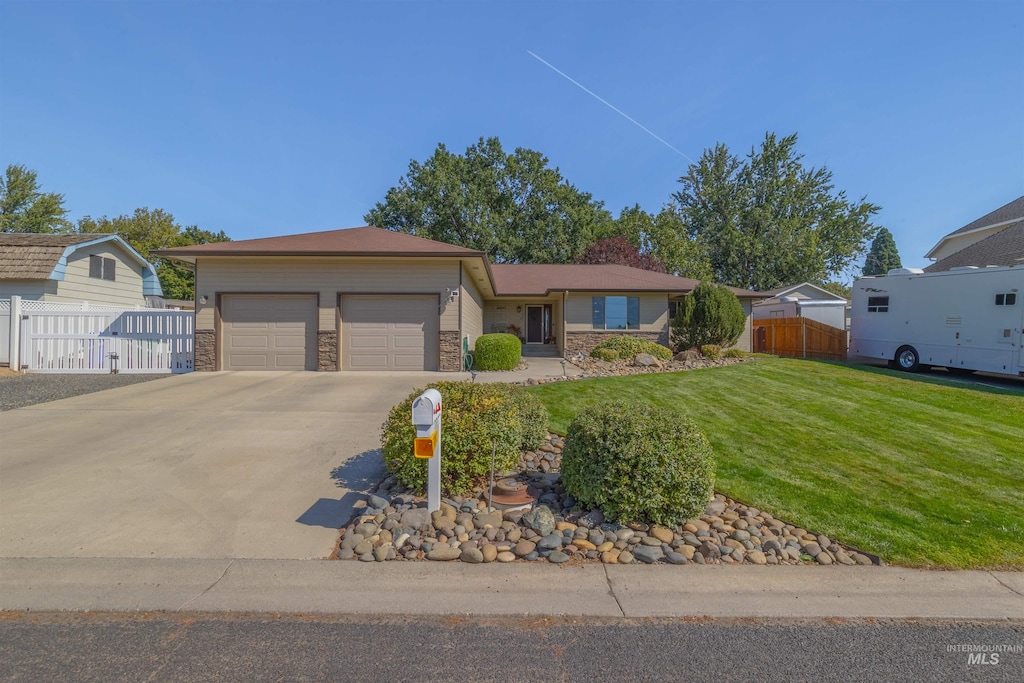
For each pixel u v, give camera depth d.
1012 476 5.36
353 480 5.02
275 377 11.62
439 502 4.11
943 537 3.98
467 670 2.41
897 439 6.66
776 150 36.66
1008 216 19.70
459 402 4.91
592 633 2.74
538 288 20.58
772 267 35.25
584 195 35.06
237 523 4.07
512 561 3.57
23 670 2.38
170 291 36.34
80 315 12.79
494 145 34.09
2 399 8.68
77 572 3.30
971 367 12.46
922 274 13.66
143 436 6.46
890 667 2.49
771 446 6.28
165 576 3.28
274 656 2.50
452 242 33.06
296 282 12.85
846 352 16.62
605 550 3.69
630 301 19.72
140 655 2.50
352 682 2.31
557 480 4.94
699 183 38.78
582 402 8.59
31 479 4.94
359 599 3.05
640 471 3.96
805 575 3.43
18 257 14.77
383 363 12.98
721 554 3.65
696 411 8.04
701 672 2.42
